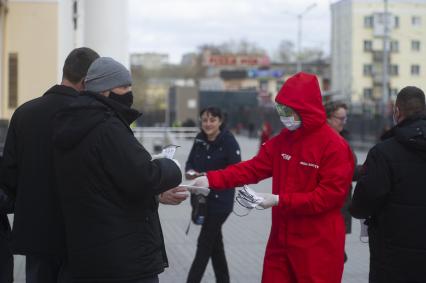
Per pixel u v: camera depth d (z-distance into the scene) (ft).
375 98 237.04
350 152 14.49
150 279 12.07
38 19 39.24
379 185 13.79
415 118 14.03
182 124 187.62
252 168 14.90
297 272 14.02
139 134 127.34
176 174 12.16
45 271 13.89
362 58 248.11
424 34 249.14
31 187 13.43
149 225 12.11
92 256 11.67
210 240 21.56
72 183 11.84
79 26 41.14
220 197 21.54
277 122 168.04
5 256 15.35
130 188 11.57
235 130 220.84
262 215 41.47
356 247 31.09
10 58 39.14
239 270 26.48
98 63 12.41
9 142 13.83
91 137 11.66
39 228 13.35
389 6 247.50
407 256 13.80
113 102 12.08
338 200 13.93
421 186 13.76
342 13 254.88
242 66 358.43
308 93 13.97
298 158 14.16
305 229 14.05
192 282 21.49
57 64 39.34
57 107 13.44
